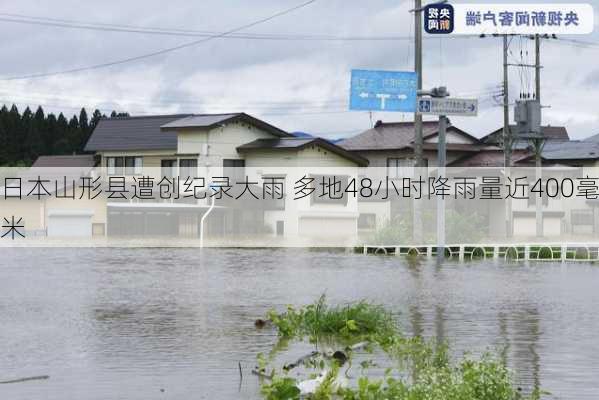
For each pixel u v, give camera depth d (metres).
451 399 8.73
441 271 27.92
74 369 11.44
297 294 20.55
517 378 10.88
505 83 48.94
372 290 21.53
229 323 15.70
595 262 32.72
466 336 14.25
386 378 10.78
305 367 11.69
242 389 10.28
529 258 34.78
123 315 16.73
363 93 32.94
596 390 10.20
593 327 15.27
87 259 32.47
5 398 9.81
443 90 31.88
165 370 11.38
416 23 34.66
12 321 15.83
